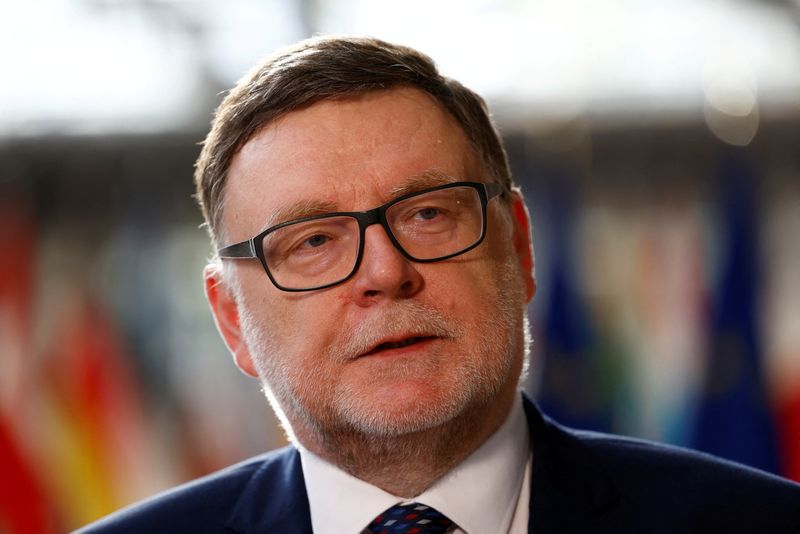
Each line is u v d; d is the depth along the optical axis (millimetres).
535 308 11047
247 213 5355
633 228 11039
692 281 10953
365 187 5137
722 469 5605
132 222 11438
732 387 10820
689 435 10875
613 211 11070
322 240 5207
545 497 5430
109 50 11180
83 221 11453
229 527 5750
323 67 5285
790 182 10852
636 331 10984
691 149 10797
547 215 10961
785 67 10922
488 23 11086
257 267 5367
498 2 10922
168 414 11508
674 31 10992
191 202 11398
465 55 11172
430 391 5035
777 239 10945
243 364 5926
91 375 11445
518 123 10953
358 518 5406
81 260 11508
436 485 5387
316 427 5281
